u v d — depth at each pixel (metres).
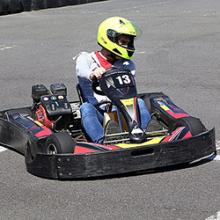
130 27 9.00
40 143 8.67
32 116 9.99
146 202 7.38
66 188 7.96
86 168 7.98
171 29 23.72
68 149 8.23
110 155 7.99
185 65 16.56
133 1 38.62
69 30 24.58
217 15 27.86
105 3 37.84
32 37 23.08
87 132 8.73
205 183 7.96
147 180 8.12
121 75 8.87
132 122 8.48
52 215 7.09
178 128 8.70
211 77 14.95
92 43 20.86
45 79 15.57
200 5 33.59
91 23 26.69
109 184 8.04
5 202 7.57
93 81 9.19
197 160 8.76
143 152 8.13
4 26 26.83
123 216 6.97
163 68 16.25
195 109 12.03
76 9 34.12
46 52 19.59
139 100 9.12
